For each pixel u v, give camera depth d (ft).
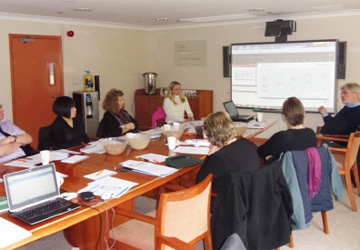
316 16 20.04
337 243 10.27
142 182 7.88
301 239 10.51
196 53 24.35
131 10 17.66
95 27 22.65
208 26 23.58
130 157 9.92
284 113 10.29
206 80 24.32
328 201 9.68
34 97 20.16
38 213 6.20
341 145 14.94
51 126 12.17
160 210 6.51
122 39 24.36
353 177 14.40
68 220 6.08
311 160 8.97
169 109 17.95
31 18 19.49
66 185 7.69
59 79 21.16
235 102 23.40
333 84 20.18
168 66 25.75
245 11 18.61
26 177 6.50
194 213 7.13
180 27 24.68
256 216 7.66
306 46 20.57
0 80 18.69
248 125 14.94
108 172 8.55
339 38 19.66
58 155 9.95
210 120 8.64
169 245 6.24
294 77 21.24
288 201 8.23
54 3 15.42
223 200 7.45
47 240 10.39
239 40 22.62
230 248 4.30
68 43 21.36
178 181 11.17
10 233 5.51
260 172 7.66
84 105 21.27
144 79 25.43
